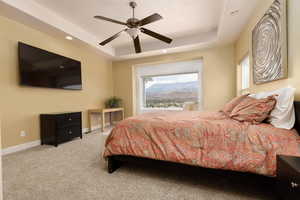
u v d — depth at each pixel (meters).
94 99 4.40
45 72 2.97
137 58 4.86
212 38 3.58
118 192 1.40
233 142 1.29
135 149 1.62
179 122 1.60
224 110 2.22
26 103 2.70
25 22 2.60
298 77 1.38
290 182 0.87
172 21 3.11
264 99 1.52
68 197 1.34
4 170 1.83
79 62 3.81
